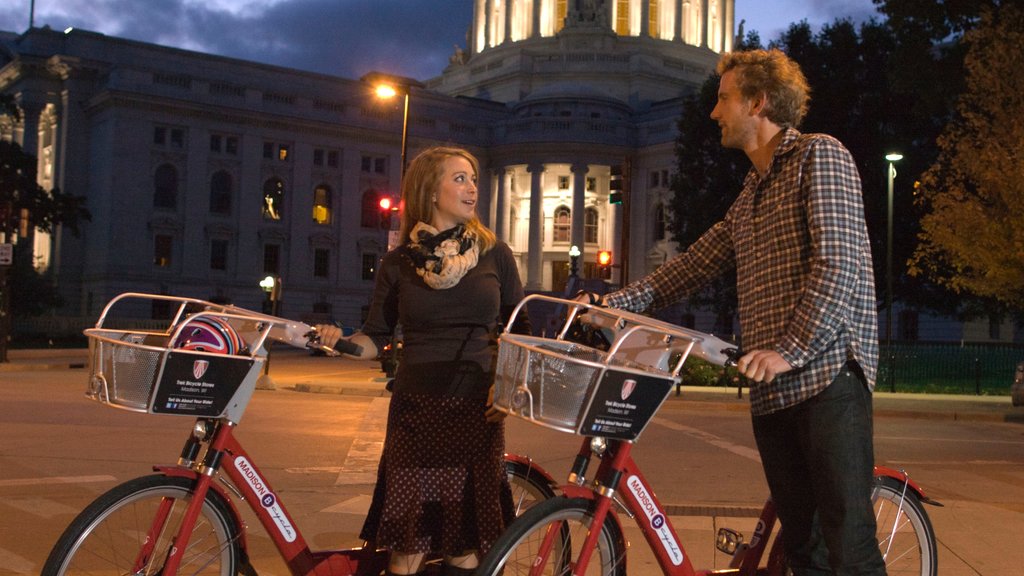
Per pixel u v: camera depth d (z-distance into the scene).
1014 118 22.75
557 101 82.81
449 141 79.56
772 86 3.94
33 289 61.75
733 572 4.07
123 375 3.53
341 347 3.97
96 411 15.37
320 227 74.44
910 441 14.67
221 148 70.69
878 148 40.00
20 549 6.11
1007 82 23.23
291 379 26.25
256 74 74.75
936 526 7.24
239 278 70.94
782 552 4.15
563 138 78.94
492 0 106.75
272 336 3.94
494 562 3.32
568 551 3.60
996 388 27.77
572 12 99.25
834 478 3.68
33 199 58.53
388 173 77.12
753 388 3.92
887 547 4.32
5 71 77.50
